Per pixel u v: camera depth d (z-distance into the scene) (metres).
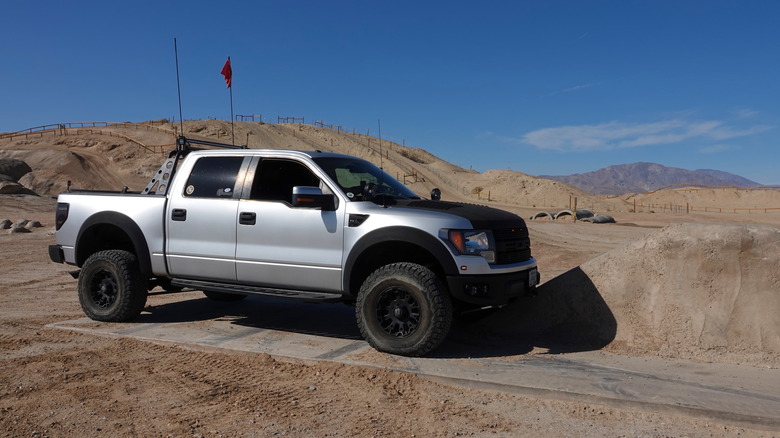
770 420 3.98
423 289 5.44
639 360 5.53
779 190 127.62
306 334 6.61
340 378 5.02
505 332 6.60
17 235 19.58
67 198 7.55
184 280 6.77
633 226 31.23
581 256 14.66
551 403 4.48
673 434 3.92
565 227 26.89
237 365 5.43
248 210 6.34
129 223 6.98
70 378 5.02
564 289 6.52
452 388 4.81
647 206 105.25
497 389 4.74
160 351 5.92
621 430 3.98
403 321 5.66
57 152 80.69
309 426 4.01
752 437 3.88
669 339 5.81
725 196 129.00
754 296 5.64
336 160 6.58
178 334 6.53
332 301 5.97
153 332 6.61
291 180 6.52
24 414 4.21
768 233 5.79
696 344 5.66
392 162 133.50
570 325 6.38
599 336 6.17
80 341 6.30
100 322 7.16
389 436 3.86
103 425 4.01
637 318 6.07
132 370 5.27
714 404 4.24
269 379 5.03
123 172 80.44
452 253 5.45
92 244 7.51
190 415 4.20
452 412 4.29
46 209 35.59
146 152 88.44
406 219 5.63
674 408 4.23
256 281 6.34
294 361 5.49
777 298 5.54
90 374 5.13
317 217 6.00
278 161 6.50
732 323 5.64
